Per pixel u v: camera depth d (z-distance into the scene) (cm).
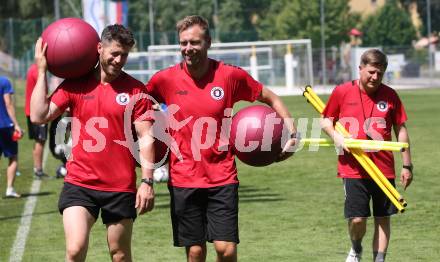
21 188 2698
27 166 3338
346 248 1725
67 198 1238
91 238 1881
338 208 2205
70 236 1208
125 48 1220
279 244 1773
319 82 9719
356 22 12438
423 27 13438
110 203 1242
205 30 1269
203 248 1320
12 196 2508
